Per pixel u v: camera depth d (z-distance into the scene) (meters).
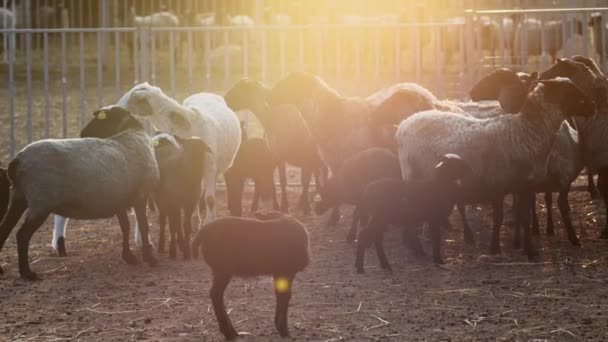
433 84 28.16
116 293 12.73
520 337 10.63
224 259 10.39
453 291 12.60
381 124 16.56
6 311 11.90
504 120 14.22
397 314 11.58
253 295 12.45
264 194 17.89
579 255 14.46
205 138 15.73
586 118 15.16
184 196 14.52
